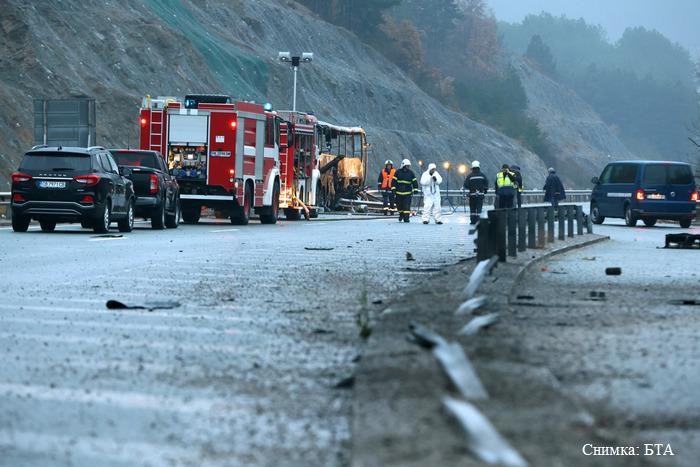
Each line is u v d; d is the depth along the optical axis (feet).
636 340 76.07
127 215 242.37
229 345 74.28
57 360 67.92
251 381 61.41
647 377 61.67
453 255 172.24
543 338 75.41
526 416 47.32
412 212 454.81
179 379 61.87
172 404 55.31
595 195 377.30
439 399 49.96
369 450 42.22
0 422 50.98
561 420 47.16
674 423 50.83
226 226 289.74
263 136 313.12
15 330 81.00
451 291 99.09
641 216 351.25
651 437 47.93
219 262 150.10
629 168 358.64
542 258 165.37
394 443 43.06
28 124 433.48
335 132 449.48
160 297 104.37
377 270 139.13
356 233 252.83
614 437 47.09
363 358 61.41
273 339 77.15
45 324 84.43
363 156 500.33
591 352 69.92
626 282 127.44
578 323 85.10
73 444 47.24
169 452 46.01
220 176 293.84
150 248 180.04
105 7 591.78
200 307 96.27
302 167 369.50
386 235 243.60
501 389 51.83
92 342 75.36
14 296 104.32
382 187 451.12
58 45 505.66
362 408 48.91
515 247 153.89
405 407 48.65
